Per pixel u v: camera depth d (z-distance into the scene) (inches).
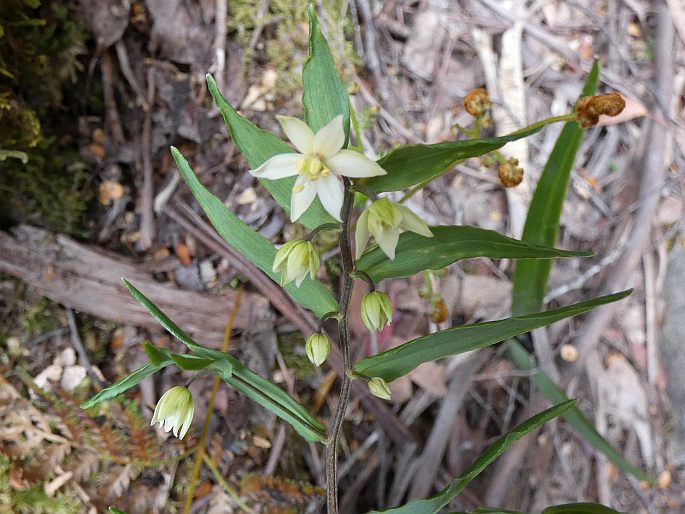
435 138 7.6
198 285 6.5
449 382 7.0
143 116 6.6
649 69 8.1
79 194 6.3
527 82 7.9
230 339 6.5
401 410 7.0
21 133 5.8
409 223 3.4
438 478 6.8
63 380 6.0
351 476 6.8
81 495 5.7
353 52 7.4
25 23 5.6
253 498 6.2
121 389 3.5
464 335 3.8
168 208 6.6
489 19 7.9
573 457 7.2
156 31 6.5
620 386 7.5
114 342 6.2
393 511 4.0
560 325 7.4
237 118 3.6
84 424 5.8
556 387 6.7
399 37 7.7
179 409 3.8
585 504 4.6
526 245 3.5
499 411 7.2
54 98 6.1
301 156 3.2
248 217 6.7
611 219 7.7
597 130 8.0
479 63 7.8
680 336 7.5
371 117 7.0
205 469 6.2
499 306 7.2
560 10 8.1
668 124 7.8
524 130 3.1
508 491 6.8
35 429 5.6
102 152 6.5
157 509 5.9
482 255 3.7
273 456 6.4
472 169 7.5
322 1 7.1
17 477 5.4
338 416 4.3
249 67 6.9
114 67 6.5
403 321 6.9
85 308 6.1
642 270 7.7
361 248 3.4
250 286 6.6
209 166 6.8
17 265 5.9
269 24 7.0
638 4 8.2
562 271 7.5
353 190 3.3
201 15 6.7
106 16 6.2
